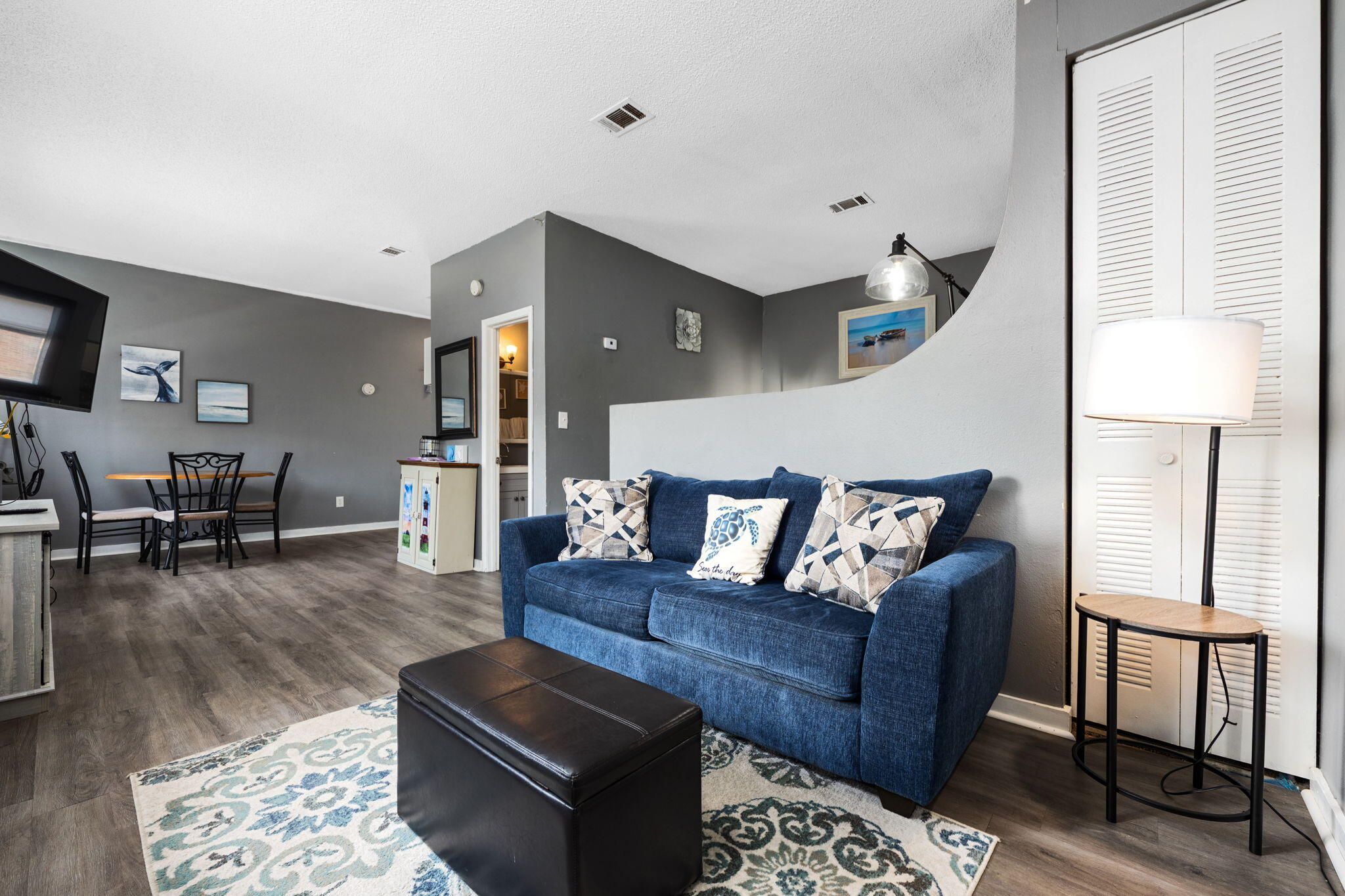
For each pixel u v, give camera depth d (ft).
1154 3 6.01
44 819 4.68
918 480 6.90
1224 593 5.73
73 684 7.44
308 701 6.96
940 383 7.46
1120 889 4.00
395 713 6.66
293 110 9.12
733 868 4.21
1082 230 6.53
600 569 7.70
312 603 11.42
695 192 12.16
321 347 20.43
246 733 6.16
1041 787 5.30
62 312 9.00
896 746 4.68
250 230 13.99
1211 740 5.78
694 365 17.28
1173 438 5.97
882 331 17.47
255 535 19.03
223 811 4.83
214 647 8.85
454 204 12.63
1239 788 5.05
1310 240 5.36
